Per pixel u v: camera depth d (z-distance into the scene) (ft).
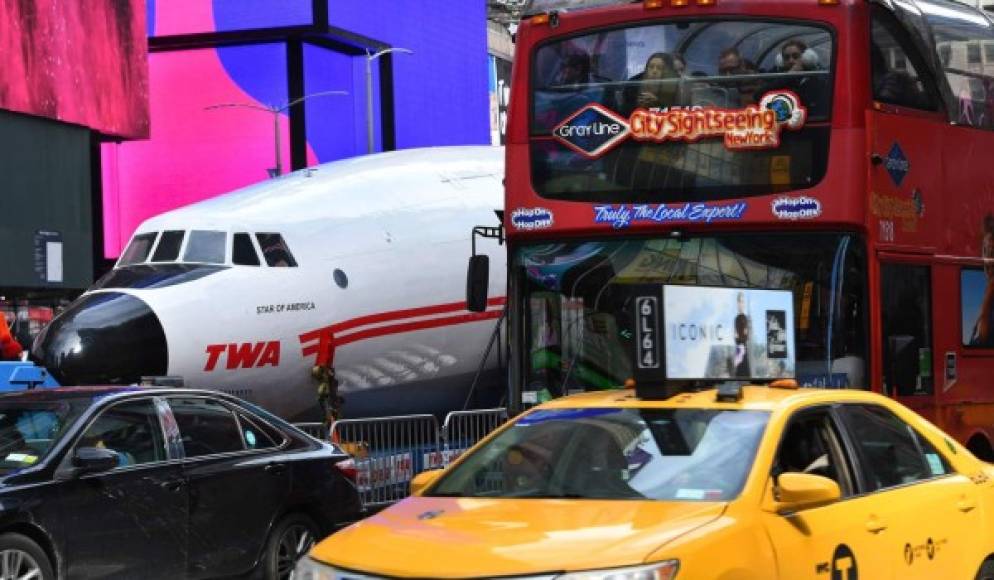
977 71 51.52
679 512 22.75
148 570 36.17
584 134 46.03
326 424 65.92
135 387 38.78
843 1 44.32
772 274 43.93
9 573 33.09
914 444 28.45
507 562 20.79
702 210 44.39
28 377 57.82
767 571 22.50
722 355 27.94
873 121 44.27
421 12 318.65
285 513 40.27
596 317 45.60
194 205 76.89
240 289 70.33
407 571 21.04
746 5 45.06
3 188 154.92
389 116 303.27
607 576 20.47
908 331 45.47
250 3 270.26
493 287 81.20
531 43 47.16
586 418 26.35
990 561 29.04
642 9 45.96
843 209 43.24
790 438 25.32
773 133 44.21
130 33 179.73
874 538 25.46
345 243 75.41
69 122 166.30
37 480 34.24
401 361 77.46
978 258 50.29
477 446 26.89
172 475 37.09
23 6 158.92
